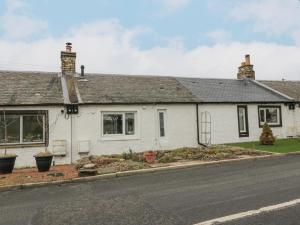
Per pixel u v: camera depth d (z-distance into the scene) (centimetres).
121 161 1484
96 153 1747
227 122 2164
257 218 638
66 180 1150
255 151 1706
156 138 1911
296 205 718
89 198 884
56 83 1931
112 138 1792
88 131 1738
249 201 768
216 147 1848
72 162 1683
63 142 1642
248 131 2238
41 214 741
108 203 812
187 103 2020
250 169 1250
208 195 846
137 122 1869
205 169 1318
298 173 1109
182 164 1410
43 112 1647
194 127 2042
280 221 616
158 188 973
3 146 1548
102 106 1777
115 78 2220
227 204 749
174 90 2167
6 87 1759
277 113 2378
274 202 749
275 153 1638
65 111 1694
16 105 1584
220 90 2392
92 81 2075
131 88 2061
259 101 2278
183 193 884
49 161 1375
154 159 1517
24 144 1594
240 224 608
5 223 686
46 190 1036
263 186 927
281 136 2367
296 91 2698
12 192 1029
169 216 675
